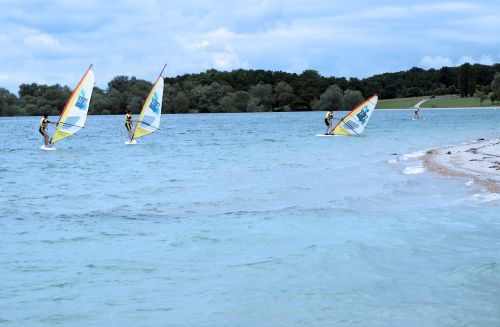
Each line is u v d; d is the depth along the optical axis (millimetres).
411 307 8672
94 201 19234
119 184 23156
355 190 19875
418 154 32031
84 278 10359
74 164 31250
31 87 164125
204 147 42719
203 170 27250
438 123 78312
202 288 9695
